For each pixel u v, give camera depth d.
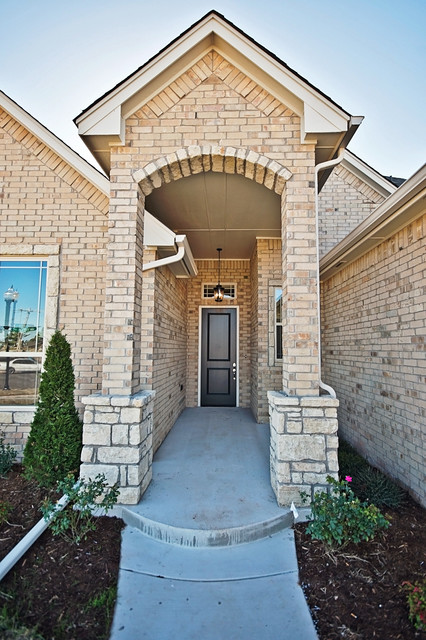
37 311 4.77
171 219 5.66
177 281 6.71
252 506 3.00
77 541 2.62
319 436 3.01
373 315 4.44
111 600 2.12
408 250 3.63
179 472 3.81
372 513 2.50
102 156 3.70
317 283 3.26
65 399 3.81
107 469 3.05
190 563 2.47
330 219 7.21
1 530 2.84
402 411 3.70
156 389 4.68
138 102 3.47
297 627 1.97
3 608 1.98
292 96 3.36
